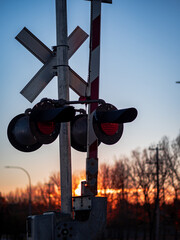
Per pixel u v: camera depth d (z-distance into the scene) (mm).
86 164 5113
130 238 64562
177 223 49812
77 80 5629
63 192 5137
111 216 60062
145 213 52969
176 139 48344
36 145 5457
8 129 5320
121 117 5090
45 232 4426
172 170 47781
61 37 5398
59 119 4840
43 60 5594
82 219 4738
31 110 4855
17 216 67375
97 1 5348
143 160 48844
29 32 5574
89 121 5125
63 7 5395
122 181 59219
